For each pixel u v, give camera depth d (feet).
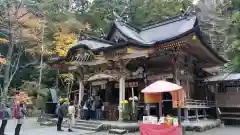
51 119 58.13
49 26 97.45
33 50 91.35
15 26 70.44
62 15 105.91
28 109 81.66
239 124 57.52
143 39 59.88
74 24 99.96
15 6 68.74
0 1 67.41
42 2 96.94
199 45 50.98
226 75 62.28
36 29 87.86
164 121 31.19
